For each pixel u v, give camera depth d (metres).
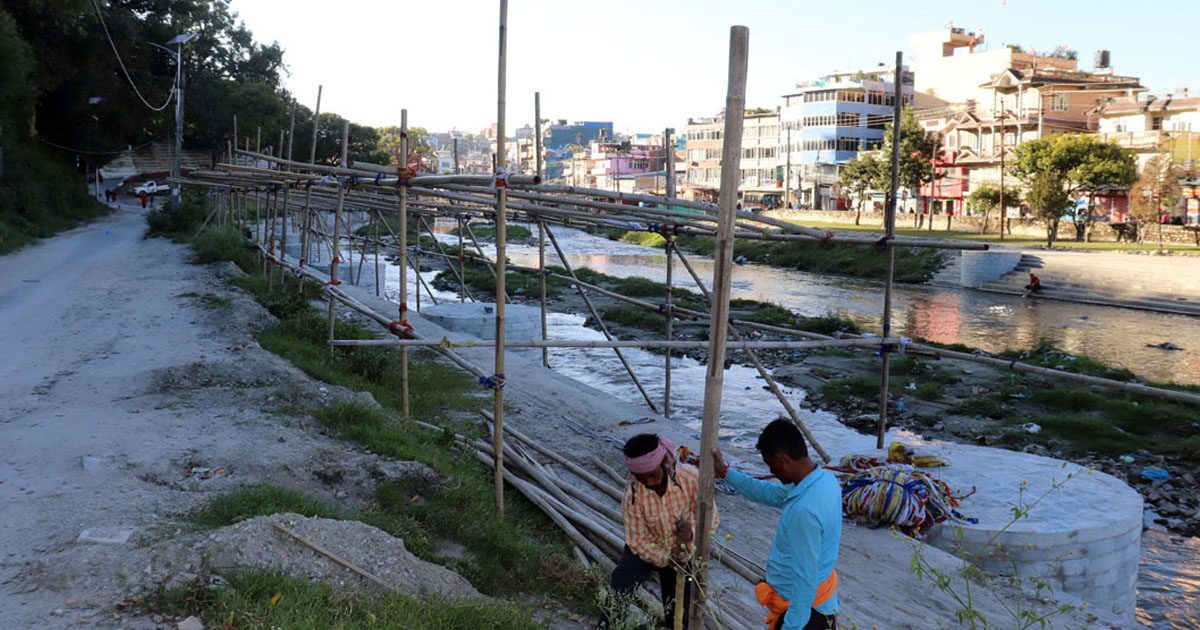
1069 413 15.53
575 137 189.50
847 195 74.06
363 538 5.34
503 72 6.43
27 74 39.09
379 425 8.61
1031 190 48.84
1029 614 5.21
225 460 7.05
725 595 5.88
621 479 8.27
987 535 7.01
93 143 53.56
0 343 13.22
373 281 26.25
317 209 25.25
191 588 4.46
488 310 19.14
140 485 6.40
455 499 6.68
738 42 3.50
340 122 78.56
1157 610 8.80
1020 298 36.38
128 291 19.14
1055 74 65.56
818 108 79.06
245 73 67.12
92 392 9.80
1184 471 12.66
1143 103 58.53
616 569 4.86
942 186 65.38
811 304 34.41
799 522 3.58
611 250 61.56
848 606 6.03
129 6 55.22
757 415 15.91
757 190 87.69
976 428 14.74
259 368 10.37
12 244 29.64
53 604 4.32
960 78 79.75
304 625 4.11
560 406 11.54
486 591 5.59
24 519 5.60
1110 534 7.18
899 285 41.78
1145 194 47.78
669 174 9.89
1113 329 27.88
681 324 25.41
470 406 10.98
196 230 33.75
